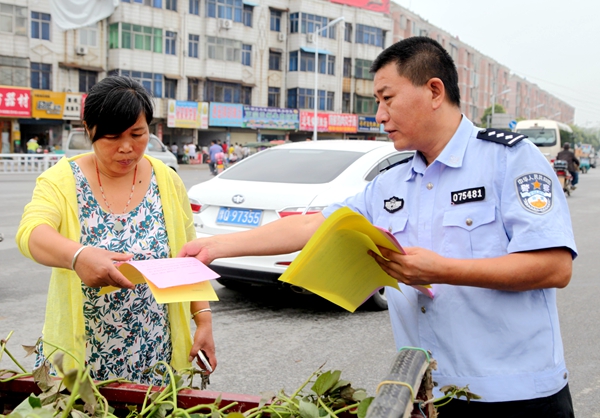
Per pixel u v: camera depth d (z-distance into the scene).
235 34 35.16
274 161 5.57
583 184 24.70
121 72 30.83
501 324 1.60
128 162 1.80
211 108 34.22
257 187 5.04
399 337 1.78
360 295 1.68
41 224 1.71
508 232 1.60
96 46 30.41
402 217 1.76
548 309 1.65
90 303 1.87
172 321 2.01
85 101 1.75
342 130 40.03
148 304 1.94
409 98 1.66
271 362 4.01
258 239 1.93
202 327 2.06
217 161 23.86
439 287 1.66
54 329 1.83
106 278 1.56
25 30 27.89
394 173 1.85
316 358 4.11
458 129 1.69
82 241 1.86
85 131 1.82
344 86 41.03
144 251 1.90
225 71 34.94
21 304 5.15
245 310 5.23
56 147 29.50
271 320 4.95
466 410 1.62
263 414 1.42
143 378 1.95
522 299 1.61
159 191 1.98
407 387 1.10
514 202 1.57
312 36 38.03
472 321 1.61
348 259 1.56
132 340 1.92
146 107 1.76
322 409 1.38
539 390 1.58
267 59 37.25
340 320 4.98
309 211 4.78
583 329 4.96
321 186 4.97
